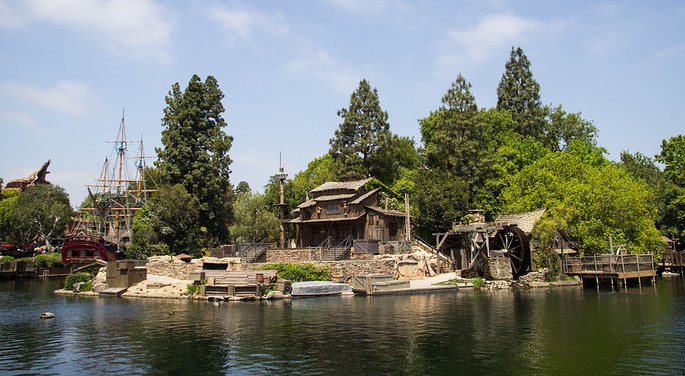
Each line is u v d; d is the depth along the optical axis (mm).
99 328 31219
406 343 25922
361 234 69250
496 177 84188
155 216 73688
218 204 84938
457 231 65875
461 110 84438
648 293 49250
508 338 26984
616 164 94875
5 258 92750
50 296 52469
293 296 47156
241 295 45469
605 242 63719
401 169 94500
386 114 91438
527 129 100500
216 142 85812
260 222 80062
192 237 76125
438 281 57094
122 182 114562
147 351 24688
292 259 60969
